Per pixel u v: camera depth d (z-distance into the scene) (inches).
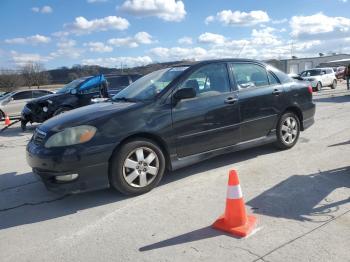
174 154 208.7
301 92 274.5
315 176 209.8
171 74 224.8
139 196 196.2
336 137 305.4
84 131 184.7
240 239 143.7
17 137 446.0
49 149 183.3
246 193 190.5
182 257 134.3
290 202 175.8
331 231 145.7
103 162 186.1
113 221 168.4
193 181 213.9
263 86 253.3
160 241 147.0
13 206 196.4
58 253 143.9
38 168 189.0
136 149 194.1
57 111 466.3
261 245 138.3
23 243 154.2
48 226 168.9
